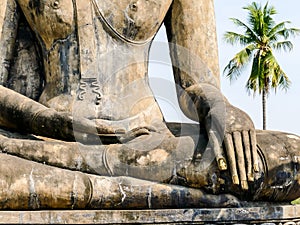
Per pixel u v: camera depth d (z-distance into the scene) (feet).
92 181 17.47
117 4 20.88
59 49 20.88
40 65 21.71
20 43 21.79
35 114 19.02
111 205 17.49
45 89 21.06
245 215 17.38
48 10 20.67
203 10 21.97
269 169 17.66
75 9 20.71
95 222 16.88
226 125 17.94
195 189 17.78
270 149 17.88
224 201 17.66
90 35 20.62
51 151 18.17
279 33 92.12
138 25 21.02
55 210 17.01
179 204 17.67
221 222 17.30
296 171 17.95
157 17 21.36
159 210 17.17
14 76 21.59
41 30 21.02
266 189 17.80
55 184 17.04
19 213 16.49
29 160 17.66
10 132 19.76
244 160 17.49
